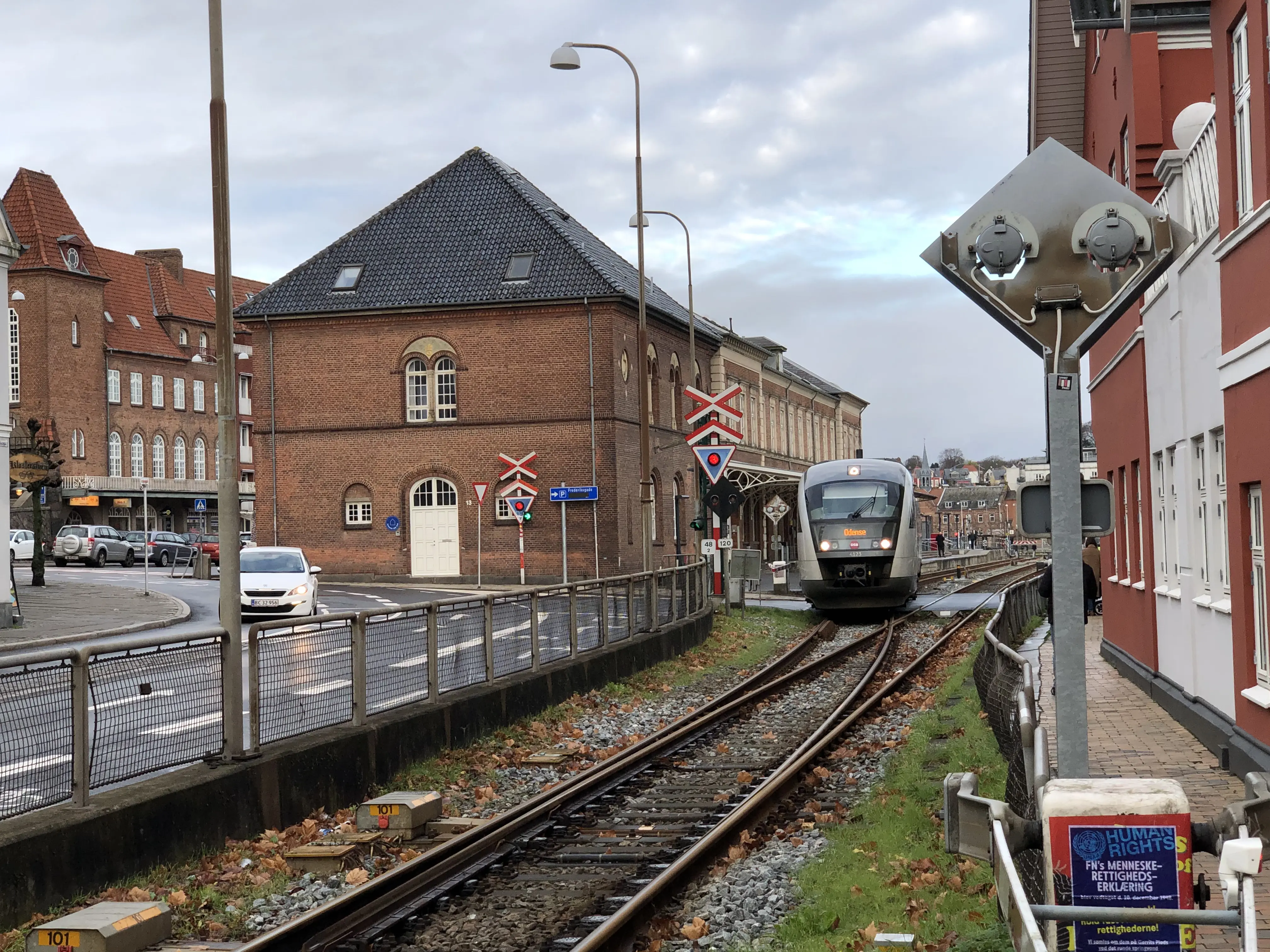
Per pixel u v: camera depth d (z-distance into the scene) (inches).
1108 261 276.8
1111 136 887.1
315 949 306.0
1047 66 1037.2
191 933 328.8
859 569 1337.4
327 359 2007.9
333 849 397.7
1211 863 315.6
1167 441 639.8
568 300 1927.9
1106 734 563.5
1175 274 602.2
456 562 1972.2
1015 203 281.1
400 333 1987.0
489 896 359.3
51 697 351.3
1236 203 476.1
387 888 351.3
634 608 936.9
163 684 401.1
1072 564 274.4
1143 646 735.1
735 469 2389.3
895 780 498.3
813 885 349.4
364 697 515.2
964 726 610.9
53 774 350.9
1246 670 466.9
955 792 196.7
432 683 583.5
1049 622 1139.9
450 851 392.2
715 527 2394.2
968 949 271.7
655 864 390.3
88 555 2512.3
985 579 2087.8
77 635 1095.0
